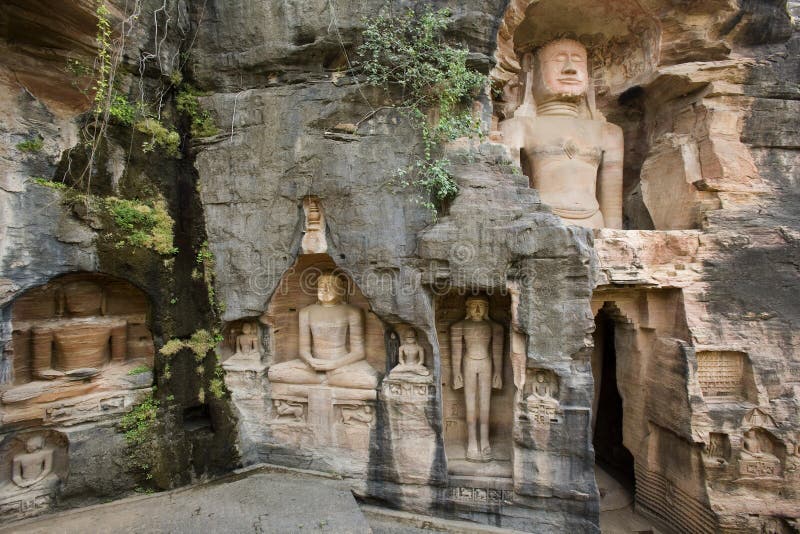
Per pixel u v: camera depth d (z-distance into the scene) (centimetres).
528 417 664
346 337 779
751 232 778
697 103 843
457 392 792
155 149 696
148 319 684
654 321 816
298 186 717
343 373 735
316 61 722
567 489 648
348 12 691
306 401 757
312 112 711
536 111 933
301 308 816
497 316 768
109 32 584
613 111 1009
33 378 626
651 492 825
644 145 998
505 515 677
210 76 745
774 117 816
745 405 739
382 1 687
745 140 820
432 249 656
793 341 750
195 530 576
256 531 576
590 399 635
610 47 953
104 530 572
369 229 696
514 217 649
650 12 824
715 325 755
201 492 673
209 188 748
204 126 747
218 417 736
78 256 607
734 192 797
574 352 633
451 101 686
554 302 635
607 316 923
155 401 676
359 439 731
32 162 585
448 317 790
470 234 650
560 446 649
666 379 785
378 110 702
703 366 768
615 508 859
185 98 743
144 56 674
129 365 697
